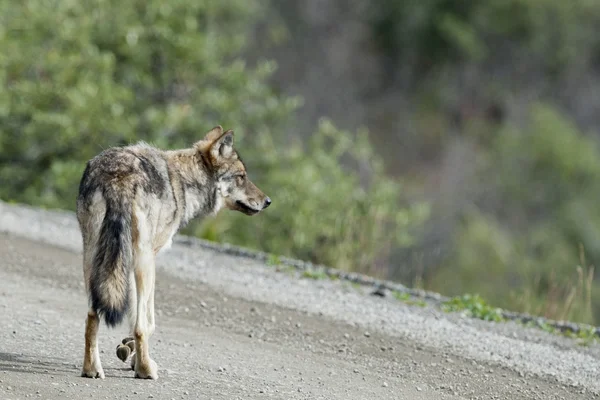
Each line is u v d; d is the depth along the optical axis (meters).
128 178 28.50
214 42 78.19
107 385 27.75
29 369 28.67
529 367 33.72
